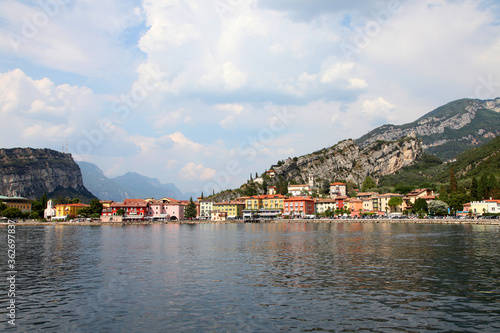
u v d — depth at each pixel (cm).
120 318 3447
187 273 5438
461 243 8900
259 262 6394
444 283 4634
